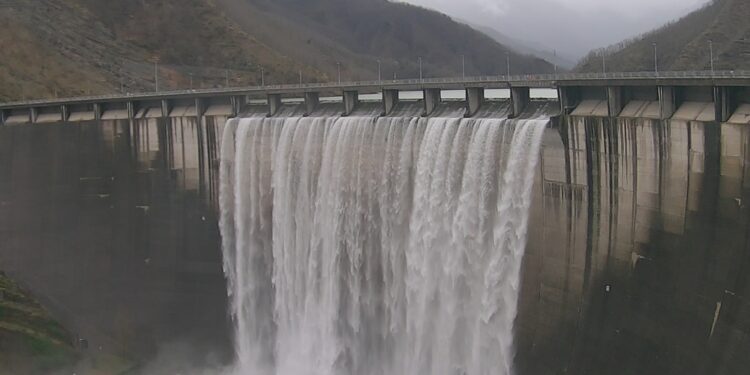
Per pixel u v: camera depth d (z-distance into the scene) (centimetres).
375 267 7444
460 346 6750
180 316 9325
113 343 9406
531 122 6112
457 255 6638
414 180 6994
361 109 8094
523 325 6444
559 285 6175
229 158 8875
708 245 4981
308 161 7919
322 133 7794
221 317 9069
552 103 6450
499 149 6300
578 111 6062
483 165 6372
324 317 7888
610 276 5791
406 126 7025
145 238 9544
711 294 4934
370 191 7356
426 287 6906
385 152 7206
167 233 9406
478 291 6569
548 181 6181
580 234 5991
